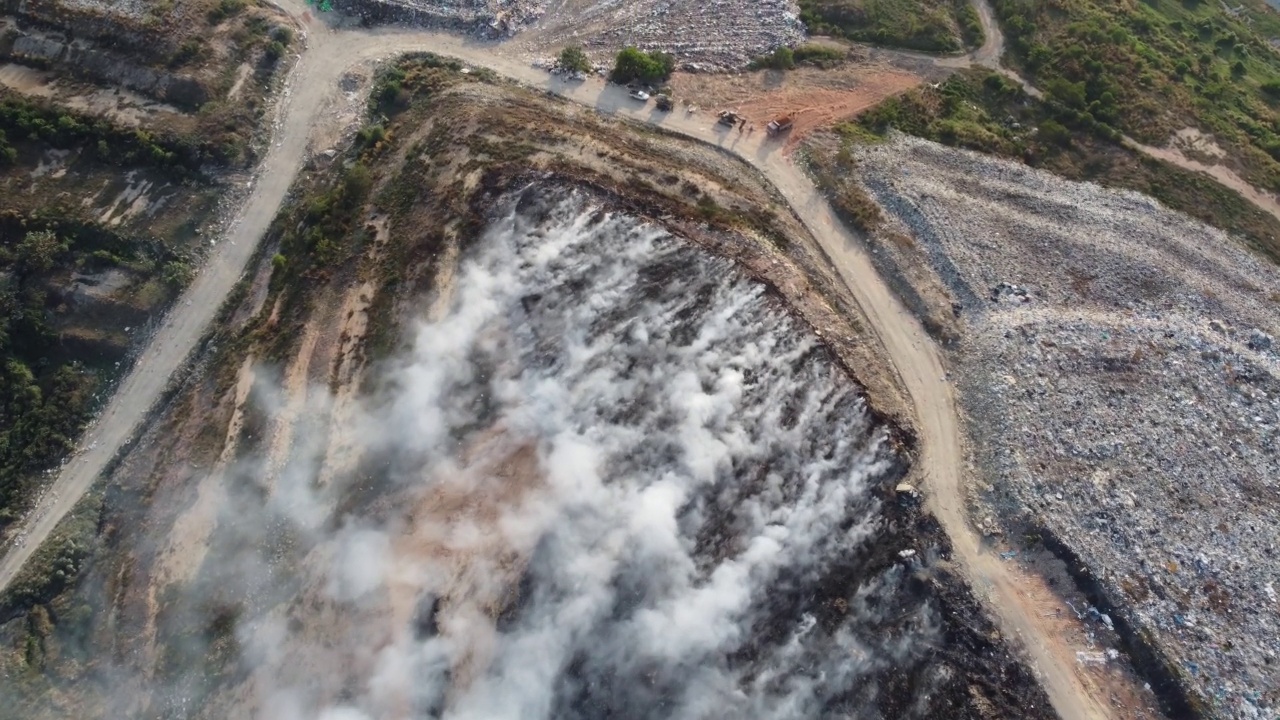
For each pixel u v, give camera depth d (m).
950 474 53.66
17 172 71.88
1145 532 50.28
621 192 65.38
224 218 72.38
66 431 64.81
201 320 68.56
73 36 77.50
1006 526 51.44
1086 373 56.66
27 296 67.69
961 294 61.12
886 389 56.56
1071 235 64.88
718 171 68.88
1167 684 45.84
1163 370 57.00
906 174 68.44
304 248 69.50
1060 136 73.75
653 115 73.94
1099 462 52.88
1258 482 52.50
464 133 72.25
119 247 70.12
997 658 47.78
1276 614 47.72
